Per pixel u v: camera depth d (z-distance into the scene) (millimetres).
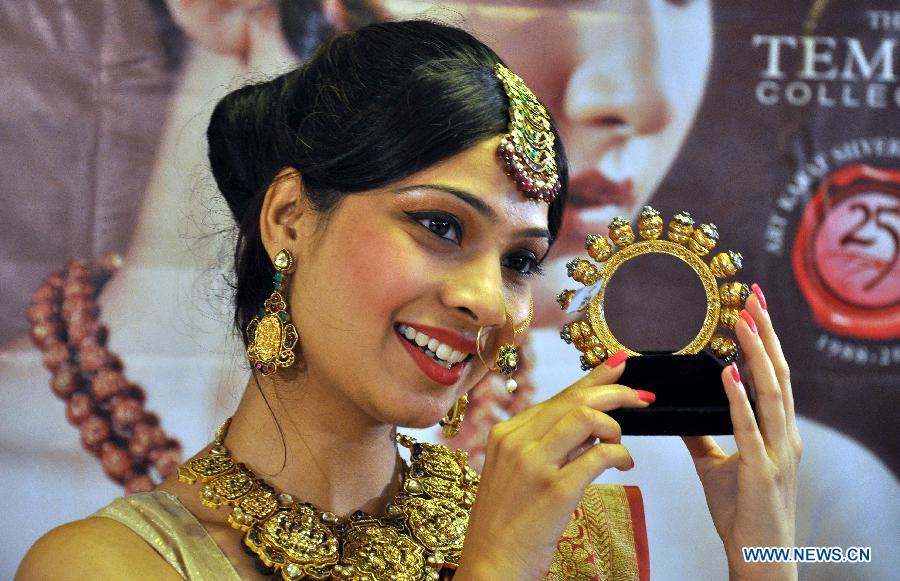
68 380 2133
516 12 2271
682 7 2316
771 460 1181
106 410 2139
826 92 2348
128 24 2170
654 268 2230
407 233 1141
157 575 1103
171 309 2168
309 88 1238
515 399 2258
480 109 1154
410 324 1150
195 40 2188
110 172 2160
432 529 1258
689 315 2229
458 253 1155
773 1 2340
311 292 1188
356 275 1142
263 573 1140
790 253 2320
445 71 1172
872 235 2342
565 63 2291
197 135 2184
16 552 2082
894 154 2350
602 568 1465
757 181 2326
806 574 2281
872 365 2320
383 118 1143
